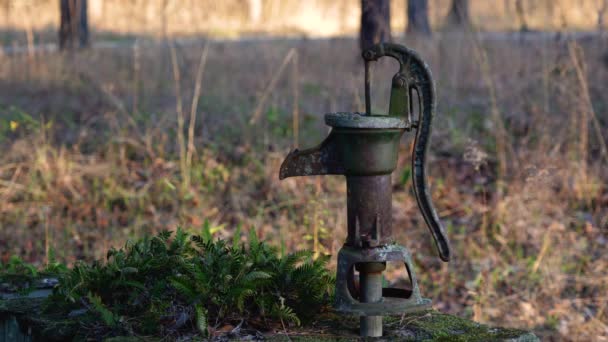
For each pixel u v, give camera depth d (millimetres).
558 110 8008
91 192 7145
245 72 11445
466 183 7238
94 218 6801
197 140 7961
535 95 8578
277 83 10531
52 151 7445
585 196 6945
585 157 7094
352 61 11102
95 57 12219
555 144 7203
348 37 13969
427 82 2746
